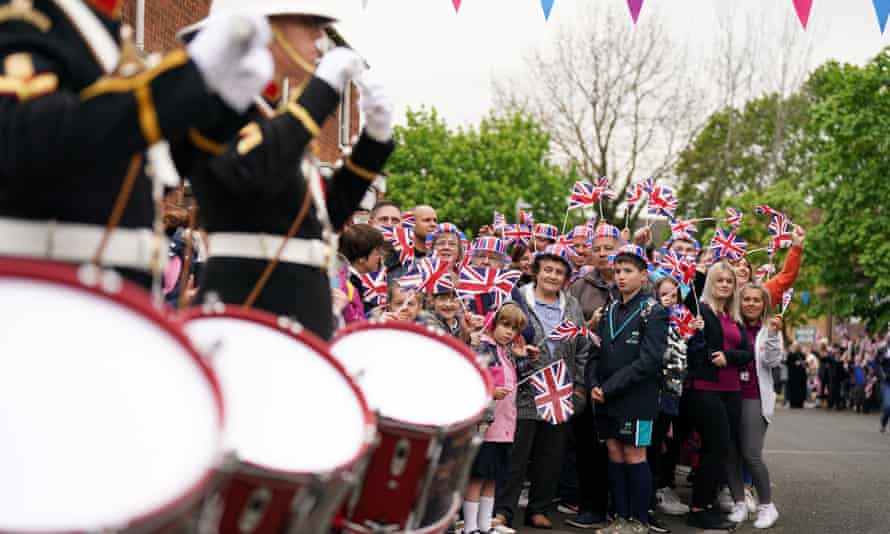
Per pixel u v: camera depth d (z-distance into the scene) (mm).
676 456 9164
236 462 2021
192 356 1884
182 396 1828
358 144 3834
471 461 3424
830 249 36469
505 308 7102
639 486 7520
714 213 39062
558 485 8852
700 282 10258
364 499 3082
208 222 3506
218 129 3107
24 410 1729
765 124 41531
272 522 2334
